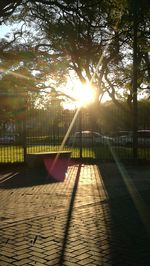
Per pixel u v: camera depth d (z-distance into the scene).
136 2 19.20
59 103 31.42
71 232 7.41
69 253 6.21
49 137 22.22
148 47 28.38
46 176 16.12
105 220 8.38
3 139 21.73
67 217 8.64
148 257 6.06
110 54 35.88
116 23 21.22
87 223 8.12
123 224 8.05
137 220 8.41
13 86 26.61
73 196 11.41
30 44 31.86
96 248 6.47
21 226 7.85
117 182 14.27
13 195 11.66
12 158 21.88
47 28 26.19
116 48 34.53
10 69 28.89
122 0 19.39
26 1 21.41
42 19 25.25
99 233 7.36
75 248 6.46
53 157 19.86
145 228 7.75
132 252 6.29
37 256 6.07
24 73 29.28
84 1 19.47
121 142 26.94
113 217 8.68
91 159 21.78
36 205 10.09
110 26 21.75
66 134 22.52
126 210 9.42
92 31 25.12
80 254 6.17
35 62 32.62
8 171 18.11
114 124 30.47
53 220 8.35
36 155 19.20
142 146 28.22
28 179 15.24
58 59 34.44
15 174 16.94
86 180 14.86
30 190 12.56
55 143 22.48
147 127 32.53
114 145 26.97
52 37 27.72
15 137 21.56
